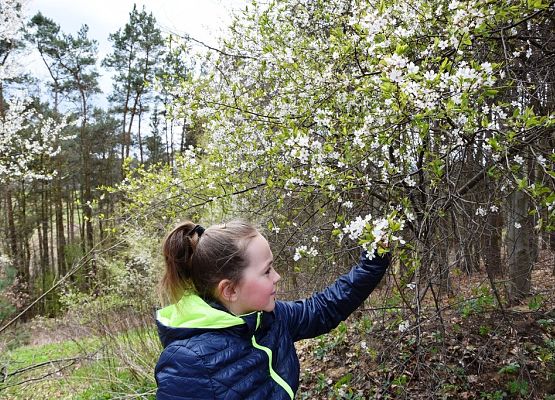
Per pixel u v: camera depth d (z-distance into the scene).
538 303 3.62
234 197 4.19
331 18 3.60
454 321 3.51
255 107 3.64
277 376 1.36
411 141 2.54
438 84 1.88
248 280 1.35
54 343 9.30
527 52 2.65
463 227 2.72
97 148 19.89
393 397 3.13
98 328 5.43
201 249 1.37
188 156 4.00
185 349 1.25
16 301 9.30
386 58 1.90
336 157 2.66
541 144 2.46
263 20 3.49
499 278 3.61
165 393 1.22
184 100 3.65
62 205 19.25
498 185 2.61
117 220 4.80
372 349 3.05
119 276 6.72
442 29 2.56
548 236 3.49
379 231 1.59
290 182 2.86
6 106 12.16
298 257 2.69
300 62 3.16
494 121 2.40
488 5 2.09
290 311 1.57
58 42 17.95
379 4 2.40
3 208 16.36
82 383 5.20
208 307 1.31
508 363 3.37
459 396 3.22
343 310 1.63
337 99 3.05
